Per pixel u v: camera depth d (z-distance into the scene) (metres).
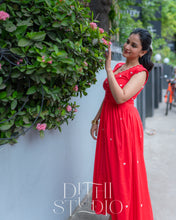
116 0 3.56
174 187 3.21
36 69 1.37
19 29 1.36
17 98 1.43
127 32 4.53
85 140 2.80
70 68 1.51
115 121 2.02
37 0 1.44
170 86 8.03
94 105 3.01
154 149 4.70
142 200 2.16
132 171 2.07
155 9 9.95
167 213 2.65
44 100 1.58
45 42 1.47
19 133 1.50
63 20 1.49
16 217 1.58
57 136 2.11
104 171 2.16
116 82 1.88
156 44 10.24
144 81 2.01
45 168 1.92
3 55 1.30
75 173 2.56
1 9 1.33
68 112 1.89
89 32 1.75
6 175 1.45
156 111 8.72
